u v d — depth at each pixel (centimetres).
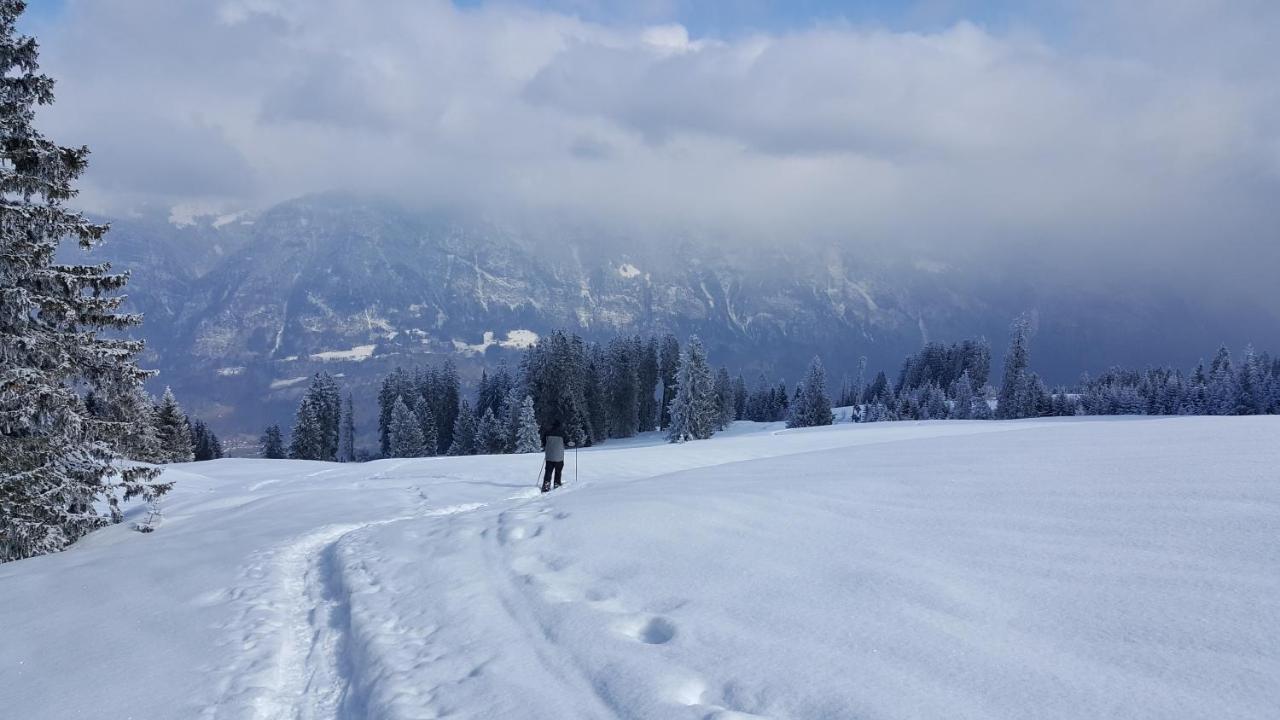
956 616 463
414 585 708
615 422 9100
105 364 1330
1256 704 320
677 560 661
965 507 700
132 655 589
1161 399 9731
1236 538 516
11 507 1163
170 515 1591
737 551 661
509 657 501
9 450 1182
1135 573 487
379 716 437
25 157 1195
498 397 9400
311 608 724
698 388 7050
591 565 688
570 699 427
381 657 528
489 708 425
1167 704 332
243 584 794
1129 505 631
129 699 501
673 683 425
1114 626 419
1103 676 366
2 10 1206
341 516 1253
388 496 1527
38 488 1210
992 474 818
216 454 8925
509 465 2262
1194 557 498
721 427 10231
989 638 427
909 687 380
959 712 351
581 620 550
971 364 13700
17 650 627
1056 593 477
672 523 777
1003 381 10381
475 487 1641
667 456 2431
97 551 1101
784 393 13588
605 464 2178
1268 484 619
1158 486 670
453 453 8338
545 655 498
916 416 10712
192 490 2242
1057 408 10338
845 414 13188
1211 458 748
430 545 866
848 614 489
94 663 576
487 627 566
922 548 600
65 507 1280
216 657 575
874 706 365
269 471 2911
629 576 640
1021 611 459
